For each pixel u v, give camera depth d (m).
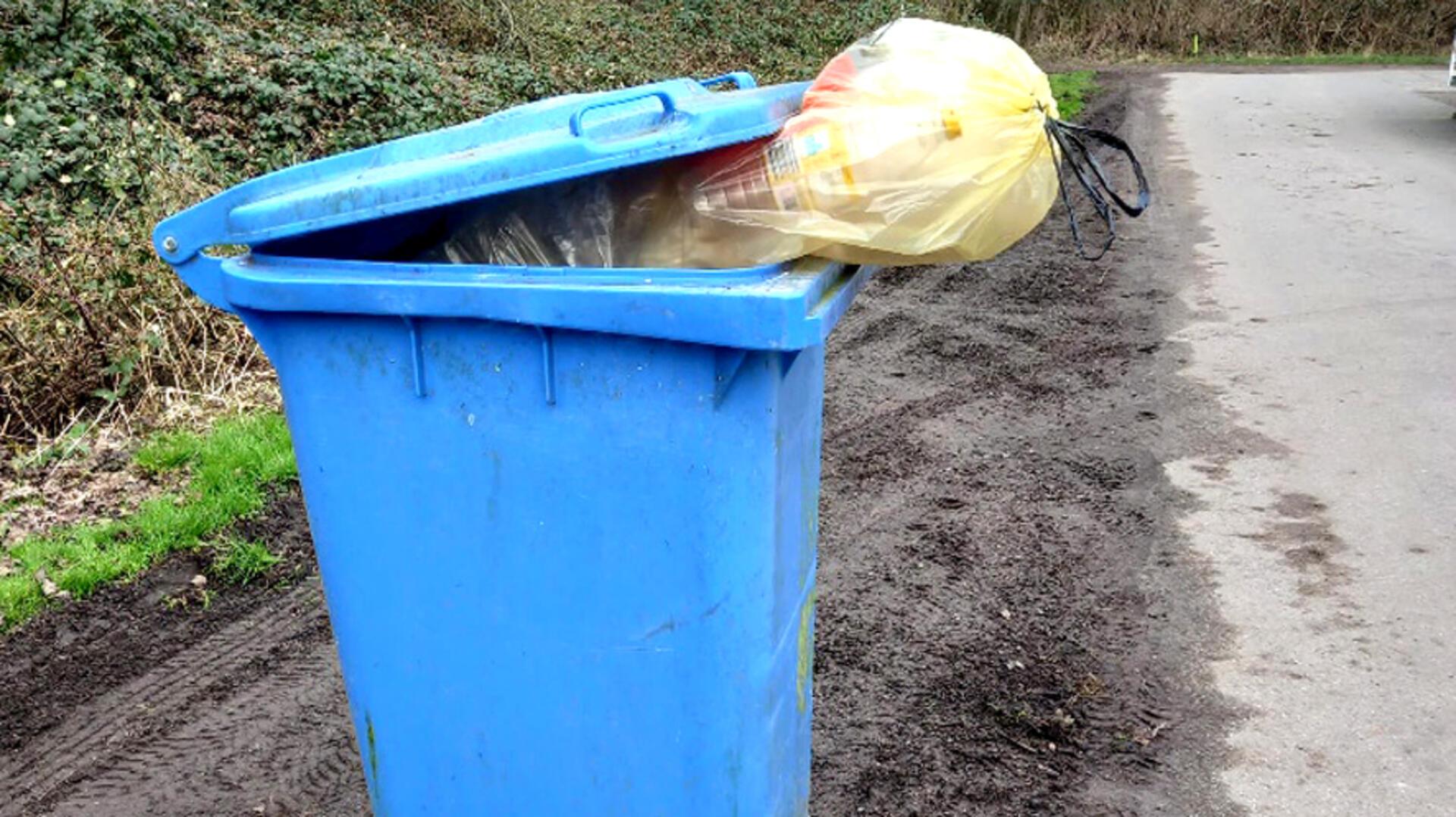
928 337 6.74
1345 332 6.59
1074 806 2.85
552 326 1.70
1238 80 23.91
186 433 5.01
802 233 1.89
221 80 8.51
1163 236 9.15
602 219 2.04
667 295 1.64
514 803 2.05
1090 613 3.75
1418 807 2.84
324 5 11.28
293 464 4.68
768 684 1.90
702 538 1.78
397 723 2.08
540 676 1.94
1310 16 31.86
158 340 5.42
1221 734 3.13
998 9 29.62
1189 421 5.40
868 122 1.85
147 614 3.74
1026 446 5.15
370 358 1.85
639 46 16.22
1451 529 4.26
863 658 3.49
